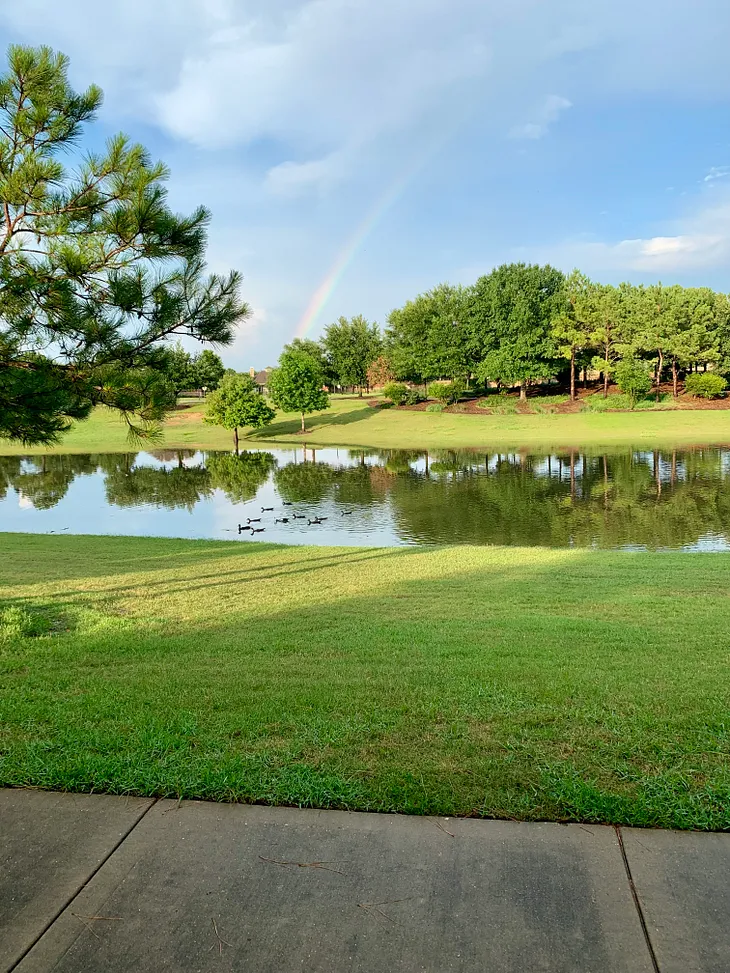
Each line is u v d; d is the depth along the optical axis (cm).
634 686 539
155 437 943
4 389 772
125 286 795
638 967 229
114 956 238
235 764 370
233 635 793
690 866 279
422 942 241
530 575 1341
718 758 380
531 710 470
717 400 7338
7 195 780
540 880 272
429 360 8606
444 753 390
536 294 8462
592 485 3466
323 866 283
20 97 819
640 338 7438
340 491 3525
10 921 255
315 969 231
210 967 233
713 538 2167
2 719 454
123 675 588
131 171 823
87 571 1452
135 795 345
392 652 697
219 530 2528
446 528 2439
